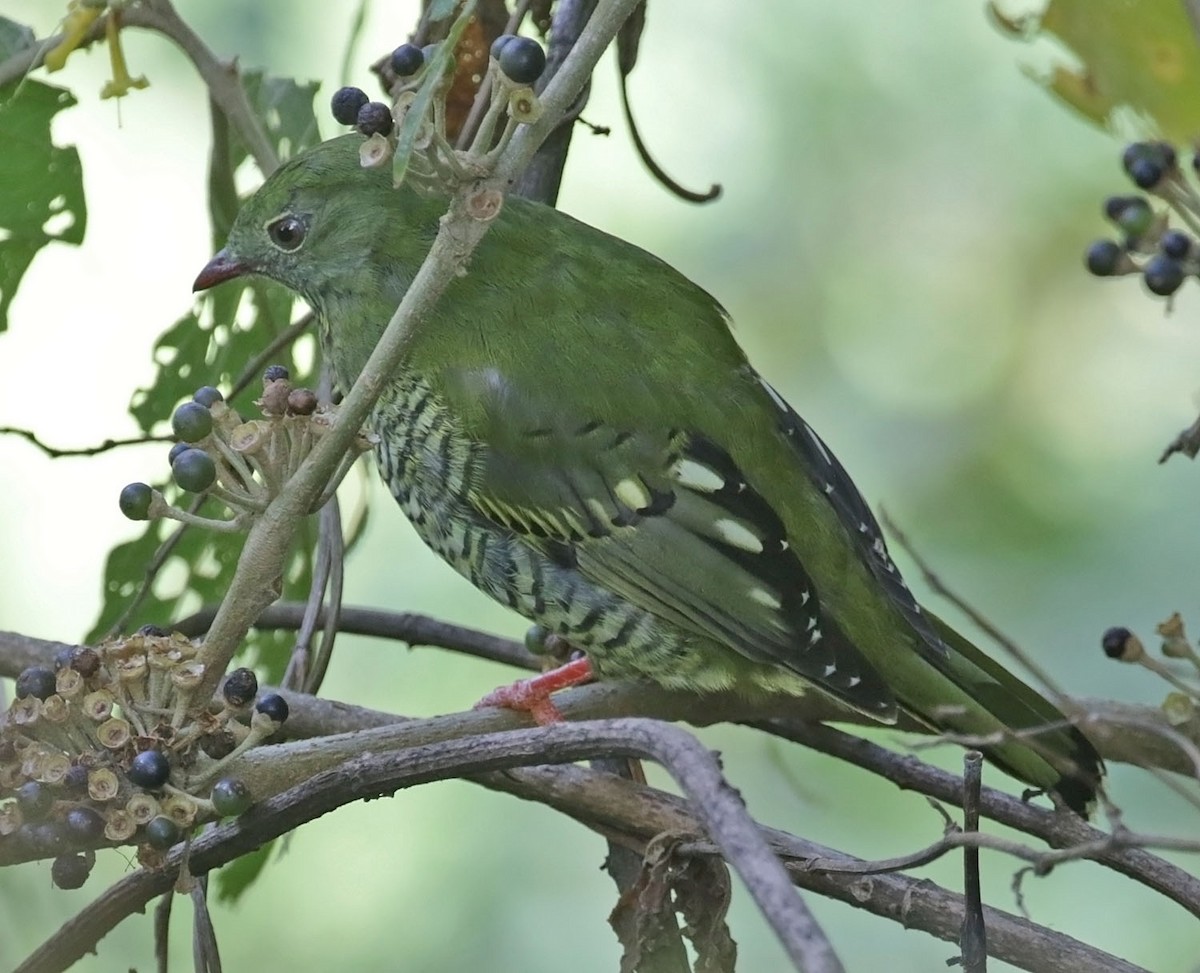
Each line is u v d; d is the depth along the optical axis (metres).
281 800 6.86
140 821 6.49
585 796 7.99
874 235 15.52
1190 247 6.94
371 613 9.69
